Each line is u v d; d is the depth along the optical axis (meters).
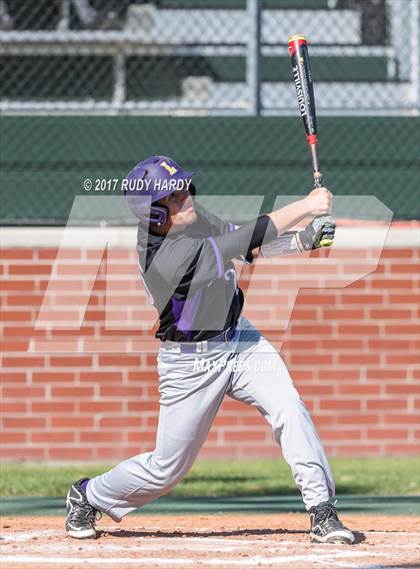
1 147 33.06
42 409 31.39
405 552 16.77
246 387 17.19
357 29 38.62
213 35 39.94
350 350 31.86
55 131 33.16
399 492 26.73
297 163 33.38
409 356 31.92
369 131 33.44
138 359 31.52
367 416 31.86
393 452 31.95
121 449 31.45
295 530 20.19
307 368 31.83
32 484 27.41
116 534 19.12
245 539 18.50
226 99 39.84
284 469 29.92
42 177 32.94
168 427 17.08
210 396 16.95
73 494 18.48
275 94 38.06
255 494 26.58
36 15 39.12
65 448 31.39
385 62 38.00
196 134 33.38
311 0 38.62
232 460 31.45
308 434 17.19
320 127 33.41
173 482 17.64
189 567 15.40
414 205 33.38
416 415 31.92
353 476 28.50
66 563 15.80
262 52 37.16
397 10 37.28
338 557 16.17
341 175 33.34
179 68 39.81
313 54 37.97
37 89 39.00
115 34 39.09
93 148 33.22
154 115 33.44
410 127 33.44
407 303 31.89
